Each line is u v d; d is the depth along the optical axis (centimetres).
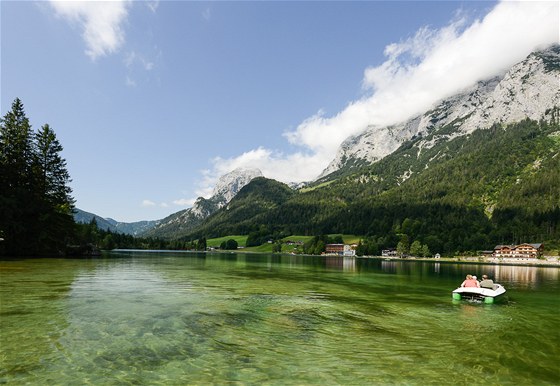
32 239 7488
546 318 2384
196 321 1941
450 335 1842
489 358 1468
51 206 8138
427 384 1165
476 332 1922
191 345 1494
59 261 6650
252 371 1223
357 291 3662
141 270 5484
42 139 8312
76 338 1527
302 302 2759
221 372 1202
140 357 1319
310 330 1848
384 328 1958
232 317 2088
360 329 1911
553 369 1357
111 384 1065
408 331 1905
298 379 1163
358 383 1148
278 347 1520
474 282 3256
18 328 1669
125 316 1992
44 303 2309
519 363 1415
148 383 1085
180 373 1178
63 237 8625
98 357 1301
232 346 1505
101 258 8950
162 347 1451
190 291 3158
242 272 5944
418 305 2802
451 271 8388
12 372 1136
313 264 10644
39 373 1132
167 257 12425
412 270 8394
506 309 2719
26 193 7288
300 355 1422
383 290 3822
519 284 5222
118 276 4312
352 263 12638
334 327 1939
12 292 2733
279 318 2117
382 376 1222
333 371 1252
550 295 3731
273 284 4066
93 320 1869
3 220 6725
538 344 1711
